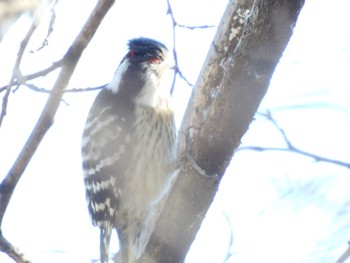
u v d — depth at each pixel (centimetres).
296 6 754
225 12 986
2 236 773
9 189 775
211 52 989
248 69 781
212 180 848
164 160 1161
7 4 607
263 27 761
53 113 750
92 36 746
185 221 866
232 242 922
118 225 1181
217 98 811
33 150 761
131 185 1166
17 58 743
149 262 880
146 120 1173
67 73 750
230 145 829
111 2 737
